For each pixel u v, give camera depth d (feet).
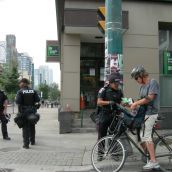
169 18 58.49
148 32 57.77
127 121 25.98
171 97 59.31
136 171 26.09
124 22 54.80
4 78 135.54
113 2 31.22
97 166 26.12
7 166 28.73
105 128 28.96
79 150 35.63
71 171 27.17
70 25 53.16
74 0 55.62
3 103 43.04
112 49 31.24
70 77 57.57
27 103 37.45
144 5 57.77
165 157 26.12
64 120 50.37
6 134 43.21
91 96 63.98
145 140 25.46
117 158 25.62
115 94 28.71
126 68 56.90
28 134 37.27
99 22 31.91
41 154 33.55
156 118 25.64
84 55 64.23
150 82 25.73
